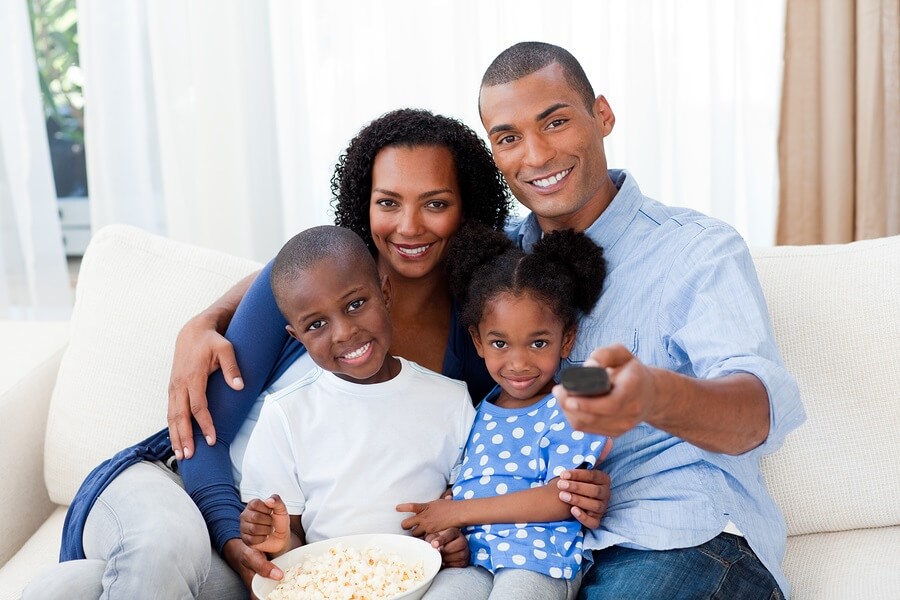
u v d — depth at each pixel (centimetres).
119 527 131
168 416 150
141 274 176
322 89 254
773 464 156
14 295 276
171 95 255
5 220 272
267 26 256
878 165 239
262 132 260
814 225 248
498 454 145
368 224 166
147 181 266
